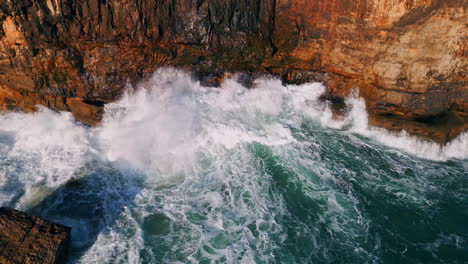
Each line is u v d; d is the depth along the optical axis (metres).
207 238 11.77
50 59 15.26
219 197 13.38
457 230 12.77
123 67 16.06
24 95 15.91
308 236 12.08
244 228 12.19
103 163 14.49
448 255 11.79
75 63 15.50
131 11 15.70
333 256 11.49
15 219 10.55
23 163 14.04
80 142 15.18
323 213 13.00
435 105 16.80
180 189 13.68
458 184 14.82
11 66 15.23
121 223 12.21
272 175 14.48
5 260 9.77
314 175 14.66
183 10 16.52
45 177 13.60
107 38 15.83
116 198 13.15
